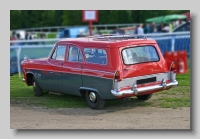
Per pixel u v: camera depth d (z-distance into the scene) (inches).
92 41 384.5
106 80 359.9
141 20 1395.2
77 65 393.1
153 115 357.7
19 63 655.8
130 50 369.1
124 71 359.6
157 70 382.3
